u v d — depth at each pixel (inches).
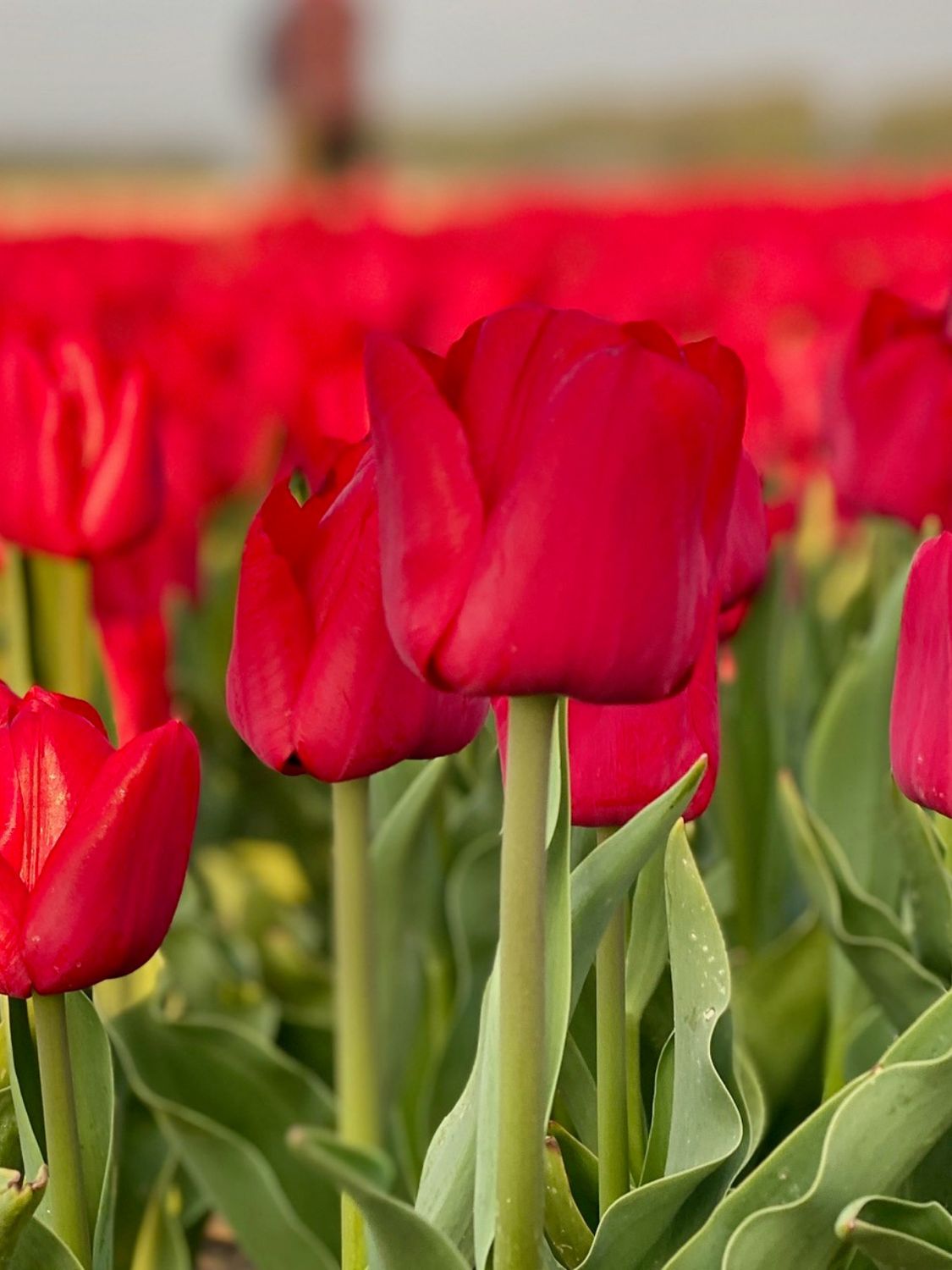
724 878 48.1
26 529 46.6
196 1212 45.1
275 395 90.3
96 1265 37.0
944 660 35.8
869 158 982.4
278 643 36.1
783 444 77.1
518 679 33.4
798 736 54.1
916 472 45.6
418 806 45.0
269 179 714.8
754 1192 35.8
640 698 33.7
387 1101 47.1
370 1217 34.2
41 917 34.8
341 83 698.8
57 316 118.5
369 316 118.2
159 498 47.1
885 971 40.4
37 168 1469.0
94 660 49.1
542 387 33.2
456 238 189.9
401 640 33.7
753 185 352.8
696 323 126.2
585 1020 38.7
